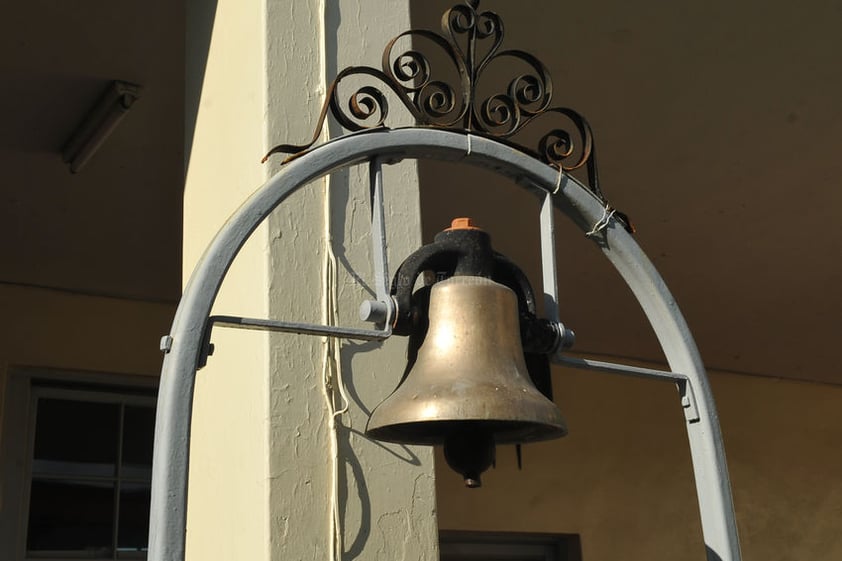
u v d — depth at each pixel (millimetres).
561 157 1562
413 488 1739
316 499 1639
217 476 1770
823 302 5098
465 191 3783
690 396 1548
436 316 1408
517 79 1569
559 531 5227
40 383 4328
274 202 1284
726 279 4766
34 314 4301
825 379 6336
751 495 5910
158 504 1116
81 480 4309
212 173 1980
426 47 2902
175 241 4066
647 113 3385
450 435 1433
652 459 5598
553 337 1468
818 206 4094
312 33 1897
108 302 4477
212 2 2113
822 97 3359
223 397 1791
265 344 1674
